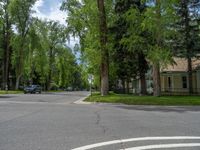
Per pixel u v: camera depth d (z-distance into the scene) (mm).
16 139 9414
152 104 26859
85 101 31734
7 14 64312
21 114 16812
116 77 45562
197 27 40375
